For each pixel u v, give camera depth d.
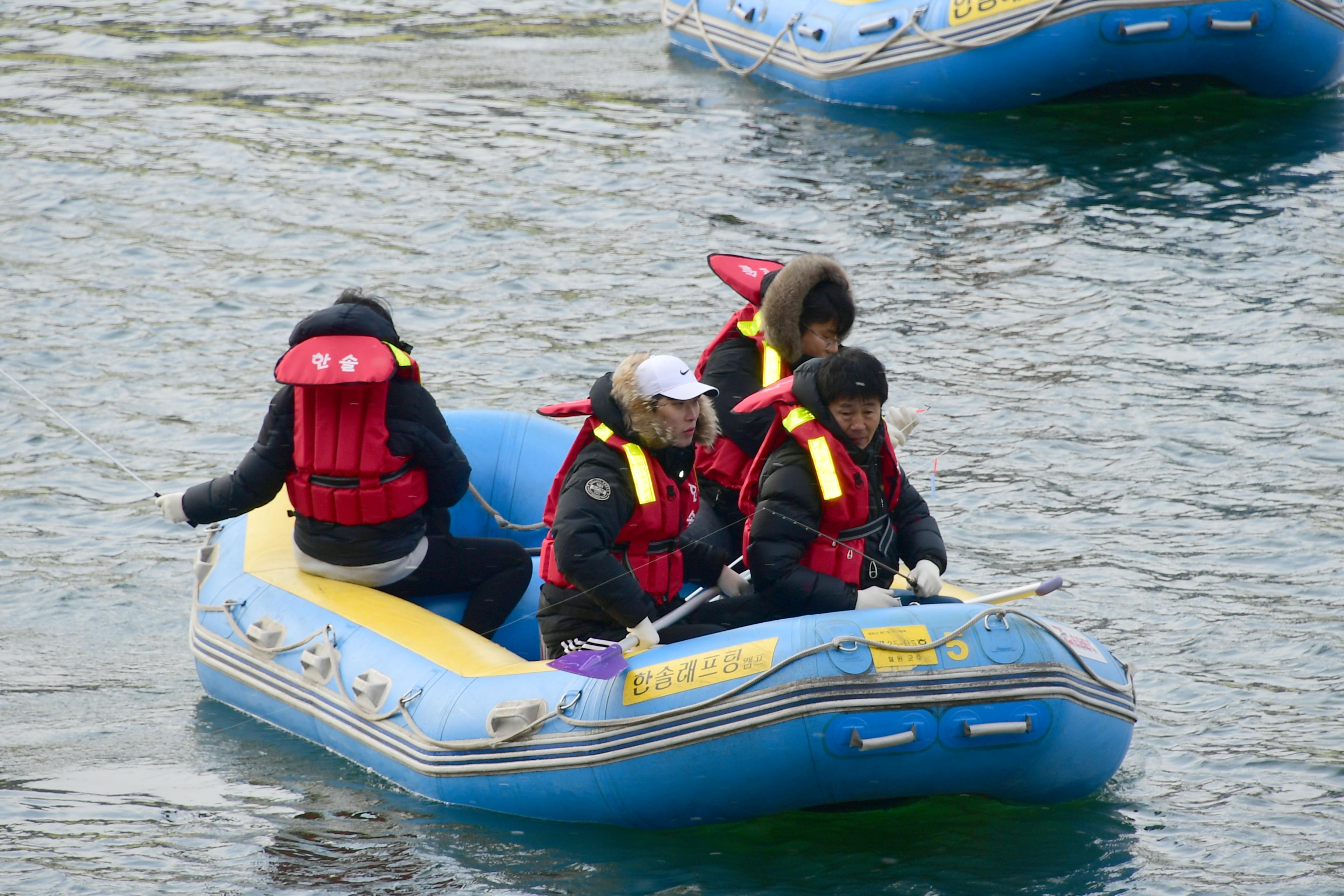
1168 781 17.80
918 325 35.47
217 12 71.75
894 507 17.30
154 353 34.34
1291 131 49.72
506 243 41.44
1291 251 39.09
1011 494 27.03
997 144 49.50
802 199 44.78
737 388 19.12
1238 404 30.50
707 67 61.88
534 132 52.09
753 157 49.00
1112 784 17.72
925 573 16.59
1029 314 35.97
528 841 16.31
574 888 15.28
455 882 15.45
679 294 37.78
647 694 16.02
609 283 38.53
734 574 17.52
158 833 16.64
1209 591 23.23
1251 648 21.39
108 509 27.05
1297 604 22.69
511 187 46.16
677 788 15.91
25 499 27.34
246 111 54.44
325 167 48.03
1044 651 15.83
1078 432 29.55
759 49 59.44
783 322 17.72
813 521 16.25
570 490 16.38
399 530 19.80
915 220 42.78
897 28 53.56
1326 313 35.03
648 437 16.34
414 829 16.67
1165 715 19.59
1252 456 28.14
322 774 18.12
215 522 20.16
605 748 16.12
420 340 35.00
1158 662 21.09
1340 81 55.28
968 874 15.52
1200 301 36.19
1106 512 26.20
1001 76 52.06
